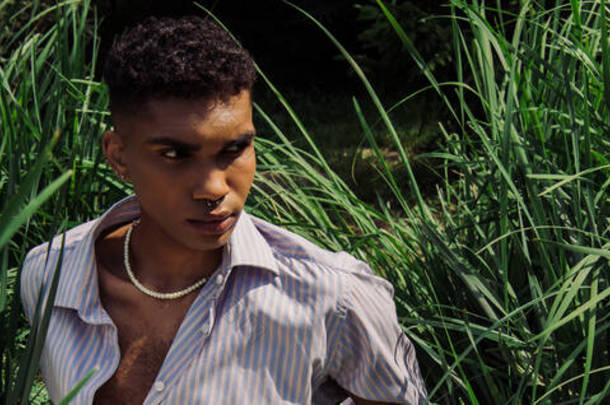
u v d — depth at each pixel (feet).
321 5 26.63
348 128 23.71
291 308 3.95
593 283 5.65
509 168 6.64
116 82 3.58
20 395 4.11
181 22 3.57
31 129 8.60
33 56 9.26
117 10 24.16
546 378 6.18
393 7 15.87
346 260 4.16
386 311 4.16
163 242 3.94
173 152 3.51
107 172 8.74
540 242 6.20
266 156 8.44
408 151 20.90
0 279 5.59
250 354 3.94
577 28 7.31
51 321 4.19
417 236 7.50
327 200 7.93
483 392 6.52
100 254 4.23
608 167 6.57
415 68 16.08
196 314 3.93
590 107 7.08
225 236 3.72
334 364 4.17
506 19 15.17
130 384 4.04
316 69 29.07
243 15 29.01
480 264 7.14
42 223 8.49
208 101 3.47
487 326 6.88
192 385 3.88
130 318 4.08
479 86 7.37
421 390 4.53
